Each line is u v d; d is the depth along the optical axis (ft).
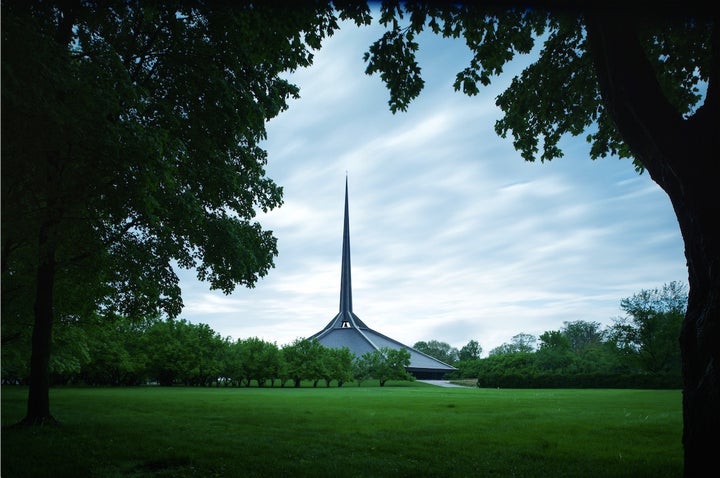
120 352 217.15
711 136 23.79
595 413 73.36
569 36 41.86
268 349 255.70
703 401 21.93
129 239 54.24
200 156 53.36
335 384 309.42
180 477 28.04
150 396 118.62
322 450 37.11
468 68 40.60
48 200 36.35
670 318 201.77
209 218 58.85
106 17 44.78
